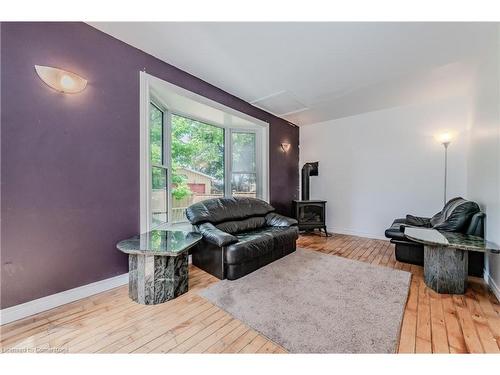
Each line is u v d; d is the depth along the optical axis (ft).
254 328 5.19
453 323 5.37
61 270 6.20
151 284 6.22
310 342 4.73
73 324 5.33
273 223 11.60
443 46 7.54
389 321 5.43
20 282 5.56
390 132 13.70
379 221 14.14
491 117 7.61
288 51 7.91
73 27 6.41
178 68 9.14
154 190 9.96
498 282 6.70
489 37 7.03
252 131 14.70
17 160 5.53
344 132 15.61
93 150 6.81
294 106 13.46
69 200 6.35
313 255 10.66
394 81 10.14
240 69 9.20
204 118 12.49
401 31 6.81
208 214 9.60
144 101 8.02
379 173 14.11
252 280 7.83
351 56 8.20
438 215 10.64
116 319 5.54
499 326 5.26
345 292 6.93
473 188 9.91
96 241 6.89
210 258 8.46
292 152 17.08
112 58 7.22
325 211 16.24
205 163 13.10
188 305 6.21
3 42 5.33
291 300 6.45
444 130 11.97
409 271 8.67
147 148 8.13
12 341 4.75
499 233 6.61
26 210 5.65
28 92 5.66
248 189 14.75
